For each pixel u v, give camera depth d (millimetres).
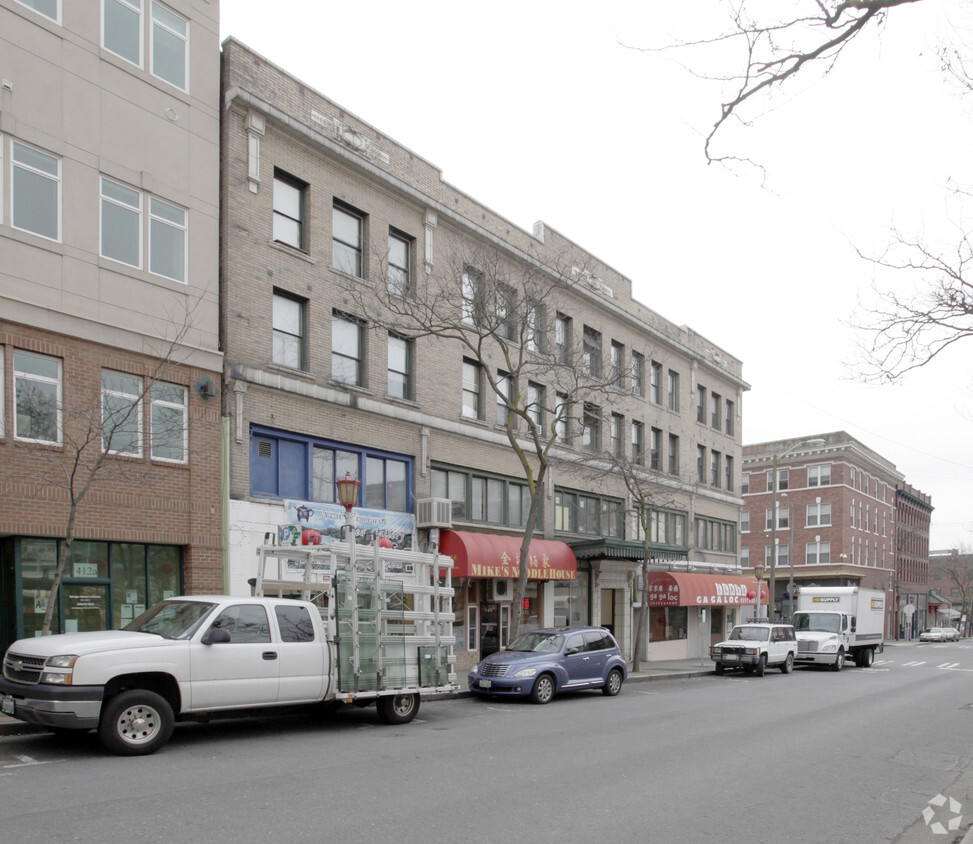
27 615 13875
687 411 37250
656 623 33781
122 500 15055
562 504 28172
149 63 16344
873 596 34875
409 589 12852
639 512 28125
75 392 14469
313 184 19703
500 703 16578
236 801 7426
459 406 23672
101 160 15320
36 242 14195
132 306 15570
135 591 15430
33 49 14484
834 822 7629
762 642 27594
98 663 9180
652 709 15859
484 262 21109
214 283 17141
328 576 13656
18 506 13562
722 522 40812
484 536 22844
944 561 99375
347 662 11594
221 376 17047
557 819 7262
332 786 8141
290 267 18891
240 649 10398
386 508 21078
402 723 12688
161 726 9531
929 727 14422
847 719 15062
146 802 7293
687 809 7832
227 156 17688
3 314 13586
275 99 18797
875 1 6188
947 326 9953
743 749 11305
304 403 18891
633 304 32906
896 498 77375
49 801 7250
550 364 21797
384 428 21047
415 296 19484
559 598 27422
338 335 20297
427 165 22938
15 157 14086
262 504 17562
